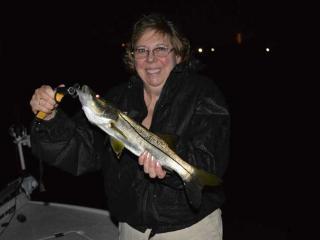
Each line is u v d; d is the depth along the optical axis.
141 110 2.94
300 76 28.48
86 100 2.42
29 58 41.62
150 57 2.86
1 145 11.98
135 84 3.01
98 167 3.04
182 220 2.73
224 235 6.30
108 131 2.48
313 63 31.81
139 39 2.90
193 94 2.76
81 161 2.91
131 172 2.75
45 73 36.91
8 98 21.30
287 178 9.38
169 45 2.91
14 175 9.35
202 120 2.70
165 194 2.68
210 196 2.78
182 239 2.77
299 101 20.81
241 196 8.30
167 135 2.58
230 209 7.57
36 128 2.69
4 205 4.11
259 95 23.83
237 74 31.95
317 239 6.00
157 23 2.89
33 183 4.53
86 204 7.93
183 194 2.67
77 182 8.97
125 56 3.24
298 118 17.00
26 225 4.11
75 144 2.84
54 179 9.05
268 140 13.62
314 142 12.69
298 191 8.40
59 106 2.76
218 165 2.64
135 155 2.74
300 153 11.55
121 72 36.22
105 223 4.17
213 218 2.88
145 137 2.54
